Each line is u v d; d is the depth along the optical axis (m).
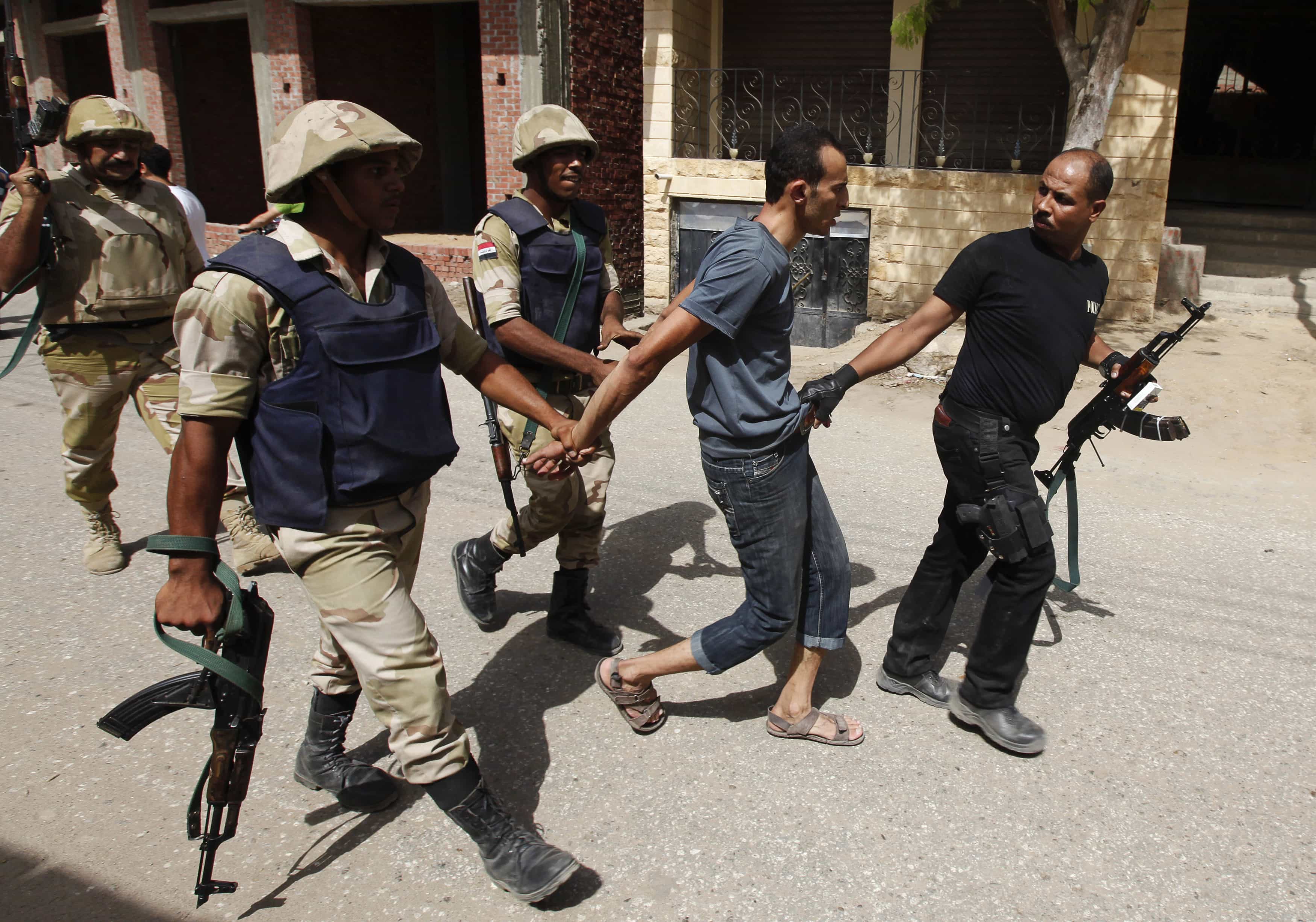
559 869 2.24
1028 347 2.75
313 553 2.20
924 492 5.25
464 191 15.26
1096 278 2.87
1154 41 8.59
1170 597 4.02
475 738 3.03
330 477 2.16
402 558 2.46
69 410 3.89
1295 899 2.38
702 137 11.75
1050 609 3.92
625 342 3.59
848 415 6.84
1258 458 5.88
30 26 16.69
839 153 2.51
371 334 2.16
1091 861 2.51
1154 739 3.05
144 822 2.62
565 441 2.63
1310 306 9.16
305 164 2.02
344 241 2.18
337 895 2.37
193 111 15.20
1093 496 5.26
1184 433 3.01
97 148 3.66
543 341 3.19
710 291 2.42
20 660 3.44
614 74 11.88
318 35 13.84
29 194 3.43
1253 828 2.64
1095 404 3.24
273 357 2.11
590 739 3.03
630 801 2.73
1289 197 11.90
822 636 2.91
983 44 10.87
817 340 10.70
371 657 2.19
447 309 2.51
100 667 3.40
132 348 3.86
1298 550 4.53
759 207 10.52
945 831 2.62
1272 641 3.66
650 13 10.41
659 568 4.29
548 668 3.45
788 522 2.67
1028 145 10.91
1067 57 7.57
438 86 14.82
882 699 3.27
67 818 2.63
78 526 4.70
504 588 4.11
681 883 2.42
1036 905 2.36
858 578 4.18
